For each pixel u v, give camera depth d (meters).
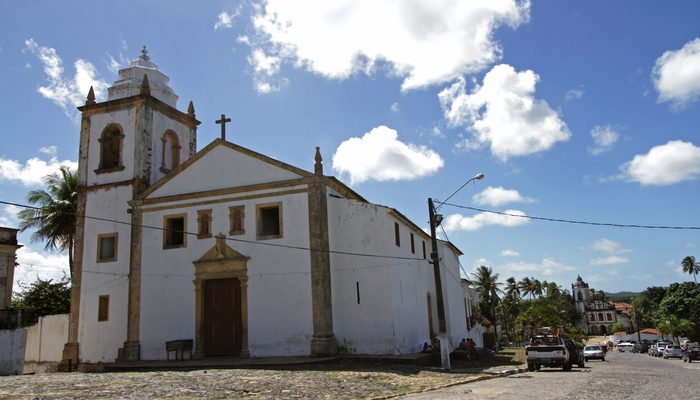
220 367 20.91
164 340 24.80
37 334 29.02
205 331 24.66
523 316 81.75
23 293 37.53
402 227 27.33
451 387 15.58
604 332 152.75
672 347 54.88
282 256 24.03
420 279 29.78
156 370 21.55
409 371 19.50
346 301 24.14
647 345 84.38
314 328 22.97
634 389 14.92
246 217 24.92
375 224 24.45
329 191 25.27
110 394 12.70
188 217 25.83
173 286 25.28
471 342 29.31
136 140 28.08
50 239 36.19
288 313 23.42
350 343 23.70
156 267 25.73
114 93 29.73
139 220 26.55
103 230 27.56
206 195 25.70
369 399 12.64
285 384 14.98
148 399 12.05
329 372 18.36
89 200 28.27
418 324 27.91
